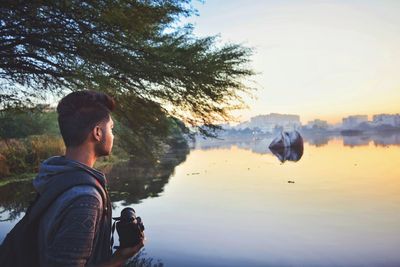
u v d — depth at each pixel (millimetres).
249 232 7301
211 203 10750
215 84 7336
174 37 7590
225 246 6262
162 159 37188
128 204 10523
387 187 14516
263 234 7133
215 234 7074
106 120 1210
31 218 1052
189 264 5305
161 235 7027
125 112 7918
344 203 10883
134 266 5180
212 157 41500
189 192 12984
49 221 1005
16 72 7242
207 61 7211
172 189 13719
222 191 13414
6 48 6465
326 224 8055
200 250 6016
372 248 6207
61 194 1031
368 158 35938
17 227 1103
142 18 6336
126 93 7301
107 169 23016
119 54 6574
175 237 6863
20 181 15422
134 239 1148
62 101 1184
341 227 7766
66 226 968
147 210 9617
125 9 6055
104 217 1104
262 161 33688
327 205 10508
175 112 8023
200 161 33781
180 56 7105
